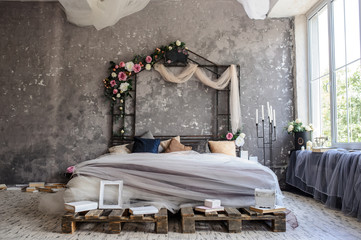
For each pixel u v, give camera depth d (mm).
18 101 6293
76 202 3059
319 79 5645
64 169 6117
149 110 6117
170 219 3375
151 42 6266
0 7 6453
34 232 2896
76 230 2951
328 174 4137
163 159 3494
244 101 6160
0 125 6273
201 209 2965
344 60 4750
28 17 6410
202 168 3367
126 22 6305
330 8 5133
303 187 5078
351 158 3684
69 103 6207
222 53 6234
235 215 2908
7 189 5762
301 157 5020
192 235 2803
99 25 5215
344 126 4723
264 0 4195
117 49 6258
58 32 6332
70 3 4867
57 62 6293
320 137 5109
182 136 6059
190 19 6305
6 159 6207
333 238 2752
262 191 3051
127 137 6109
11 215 3617
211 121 6117
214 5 6336
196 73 6047
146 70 6188
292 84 6211
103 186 3158
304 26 6164
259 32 6281
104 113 6160
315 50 5828
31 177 6145
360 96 4277
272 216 2943
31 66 6336
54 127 6195
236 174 3344
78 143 6133
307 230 3006
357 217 3457
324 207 4133
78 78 6238
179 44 6117
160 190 3254
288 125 6113
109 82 6117
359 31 4305
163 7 6332
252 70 6215
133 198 3242
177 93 6148
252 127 6117
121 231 2920
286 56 6246
